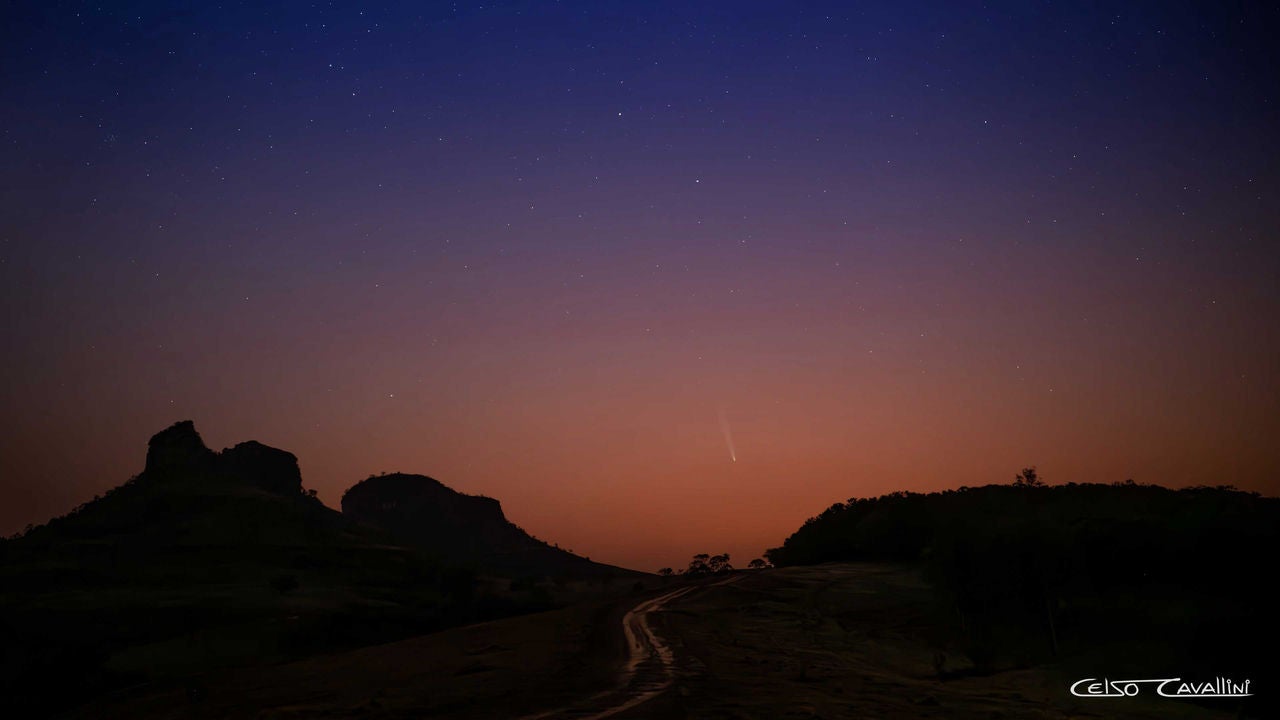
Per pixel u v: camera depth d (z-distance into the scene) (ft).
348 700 64.44
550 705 54.54
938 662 87.92
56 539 541.75
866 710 52.65
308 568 458.91
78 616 274.77
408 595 389.60
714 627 123.34
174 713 71.97
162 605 298.56
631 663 81.10
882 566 224.74
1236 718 59.82
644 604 161.99
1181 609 103.91
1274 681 69.31
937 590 127.03
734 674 72.84
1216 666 76.69
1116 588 118.42
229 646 235.20
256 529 536.83
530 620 143.54
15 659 177.27
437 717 51.85
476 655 95.61
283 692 75.36
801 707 52.31
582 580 615.57
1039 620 112.88
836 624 131.13
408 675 81.00
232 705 69.77
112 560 447.42
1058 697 66.13
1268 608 96.32
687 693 58.65
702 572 393.09
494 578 529.45
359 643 263.90
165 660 210.38
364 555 501.56
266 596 336.29
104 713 88.58
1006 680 76.95
